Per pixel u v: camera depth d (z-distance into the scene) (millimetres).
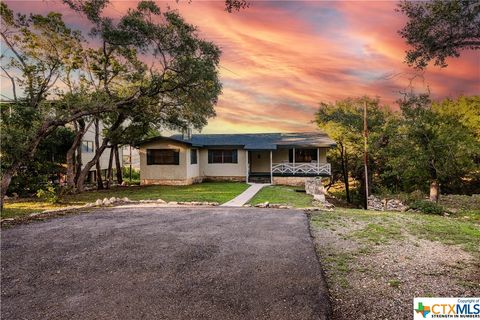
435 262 5934
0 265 5895
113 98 18562
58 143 21391
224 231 8453
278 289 4680
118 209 12461
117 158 27156
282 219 10133
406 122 21188
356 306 4184
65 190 18453
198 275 5285
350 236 7953
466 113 31750
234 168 25953
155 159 24219
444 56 6535
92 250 6777
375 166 27141
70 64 18188
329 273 5379
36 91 17203
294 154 25125
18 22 15828
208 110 21625
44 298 4523
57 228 8914
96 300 4430
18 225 9359
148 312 4062
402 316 3898
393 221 10000
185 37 16609
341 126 27109
